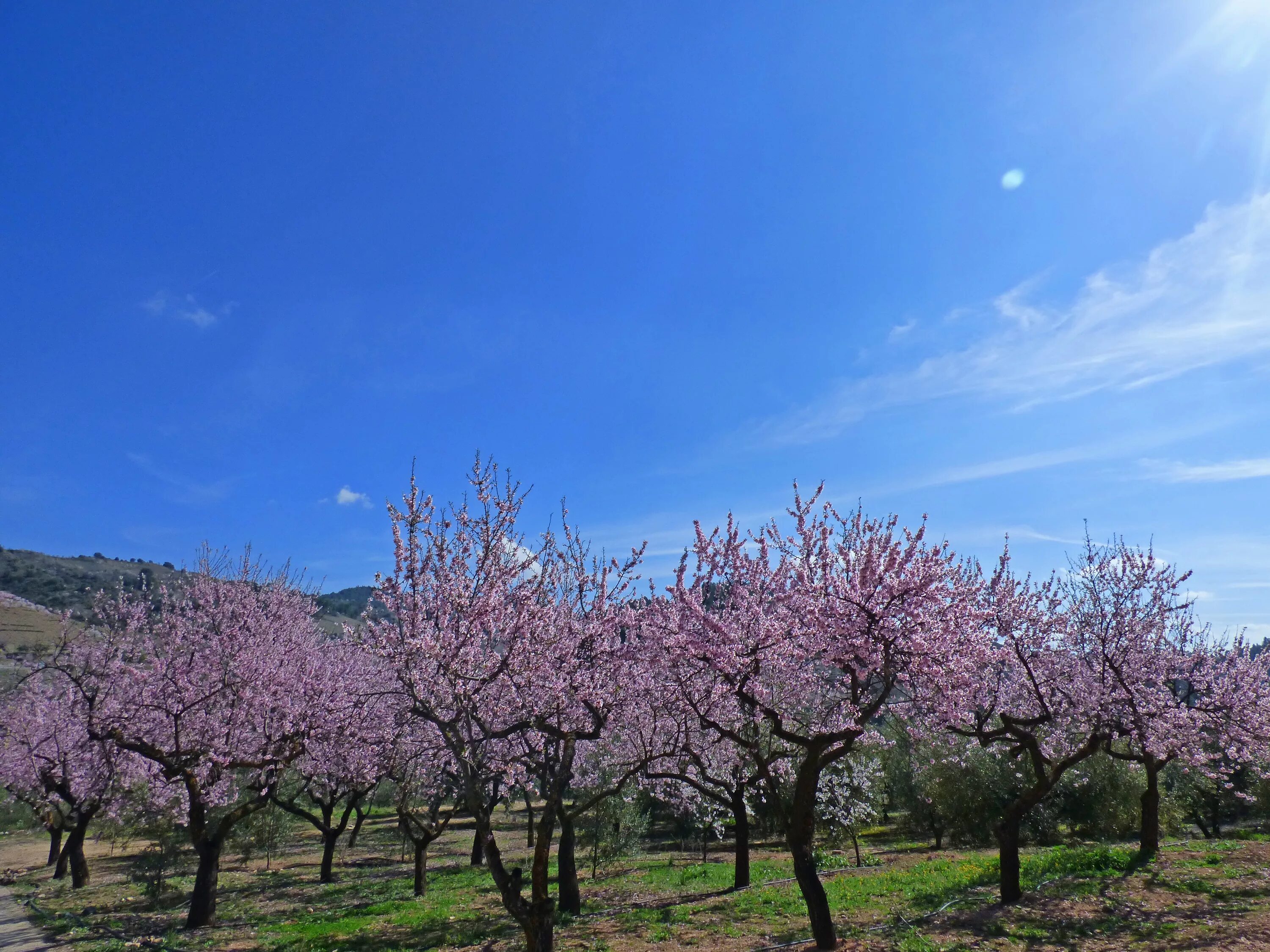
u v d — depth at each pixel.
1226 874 12.48
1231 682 15.20
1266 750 14.34
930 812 25.39
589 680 11.27
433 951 11.52
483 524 10.59
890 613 10.09
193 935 13.40
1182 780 24.33
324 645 22.17
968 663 10.55
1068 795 24.03
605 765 18.14
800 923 11.70
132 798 20.73
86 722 16.30
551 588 12.16
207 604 18.14
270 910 16.42
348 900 17.52
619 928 12.16
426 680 9.84
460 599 9.92
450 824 37.62
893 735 22.61
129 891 19.97
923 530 10.71
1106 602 14.45
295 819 29.19
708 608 12.52
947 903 12.05
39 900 18.88
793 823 10.40
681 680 11.76
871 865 18.78
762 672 12.32
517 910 8.52
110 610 20.50
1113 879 12.83
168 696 15.22
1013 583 14.35
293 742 15.49
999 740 13.82
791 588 11.54
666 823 30.69
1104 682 13.89
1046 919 10.41
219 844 14.92
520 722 10.27
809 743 10.45
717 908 13.23
